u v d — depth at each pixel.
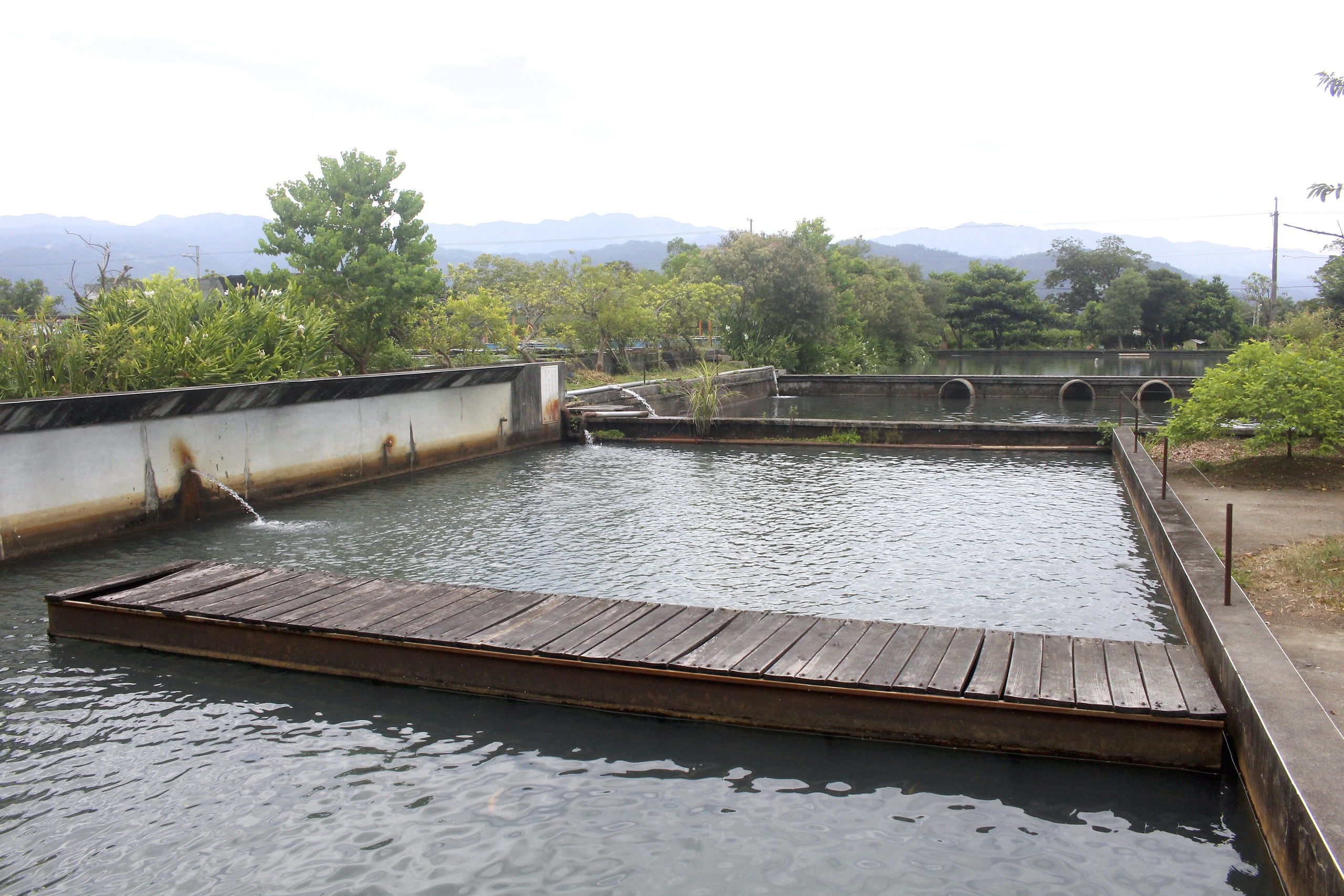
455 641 7.18
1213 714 5.61
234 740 6.43
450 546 11.83
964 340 73.94
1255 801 5.14
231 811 5.49
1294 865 4.30
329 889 4.71
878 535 12.24
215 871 4.89
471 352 27.09
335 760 6.12
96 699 7.12
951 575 10.24
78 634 8.47
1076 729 5.87
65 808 5.53
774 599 9.38
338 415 16.30
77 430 11.97
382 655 7.42
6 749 6.30
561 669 6.89
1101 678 6.27
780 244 44.62
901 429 21.52
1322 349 15.71
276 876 4.83
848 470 18.09
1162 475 13.40
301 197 24.12
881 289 57.50
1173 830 5.14
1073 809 5.38
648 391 29.48
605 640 7.20
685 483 16.67
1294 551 8.91
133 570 10.88
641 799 5.59
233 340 16.28
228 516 13.98
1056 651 6.86
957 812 5.39
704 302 39.41
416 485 16.66
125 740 6.43
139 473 12.80
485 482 16.89
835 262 55.25
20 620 9.02
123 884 4.78
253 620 7.80
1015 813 5.37
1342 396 13.14
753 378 37.38
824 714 6.32
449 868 4.89
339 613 8.01
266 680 7.51
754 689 6.45
